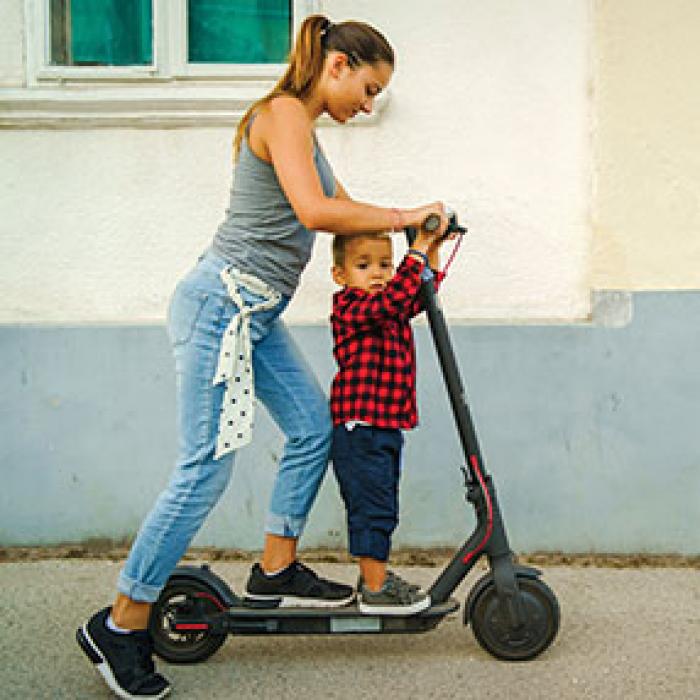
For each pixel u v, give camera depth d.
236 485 3.78
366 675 2.83
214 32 3.78
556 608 2.86
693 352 3.69
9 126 3.74
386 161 3.73
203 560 3.76
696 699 2.69
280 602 2.86
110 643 2.66
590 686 2.76
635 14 3.61
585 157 3.70
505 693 2.72
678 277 3.67
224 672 2.86
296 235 2.71
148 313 3.79
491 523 2.84
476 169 3.72
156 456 3.77
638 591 3.46
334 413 2.84
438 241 2.81
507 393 3.71
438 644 3.04
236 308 2.66
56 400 3.77
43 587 3.49
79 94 3.68
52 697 2.71
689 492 3.72
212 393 2.65
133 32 3.79
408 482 3.76
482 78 3.70
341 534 3.79
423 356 3.73
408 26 3.69
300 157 2.55
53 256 3.78
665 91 3.62
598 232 3.67
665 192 3.65
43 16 3.73
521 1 3.67
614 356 3.70
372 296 2.77
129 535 3.80
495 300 3.74
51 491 3.80
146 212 3.77
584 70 3.68
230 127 3.74
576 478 3.73
